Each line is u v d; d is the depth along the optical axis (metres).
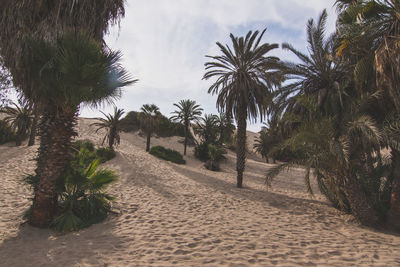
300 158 7.77
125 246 4.14
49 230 4.78
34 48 4.57
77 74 4.34
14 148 17.52
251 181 16.45
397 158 6.35
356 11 5.55
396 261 3.77
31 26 4.99
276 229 5.46
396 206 6.25
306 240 4.73
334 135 6.89
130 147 27.36
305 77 9.74
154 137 34.31
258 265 3.52
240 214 6.82
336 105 7.95
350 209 7.44
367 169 7.77
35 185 5.39
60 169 5.03
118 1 5.88
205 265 3.48
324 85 9.41
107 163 16.31
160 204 7.38
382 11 5.36
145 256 3.75
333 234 5.28
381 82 5.56
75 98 4.49
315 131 6.57
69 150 5.25
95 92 4.77
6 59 4.91
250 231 5.19
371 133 5.57
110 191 8.77
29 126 19.84
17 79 4.97
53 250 3.90
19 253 3.75
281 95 10.24
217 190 10.95
